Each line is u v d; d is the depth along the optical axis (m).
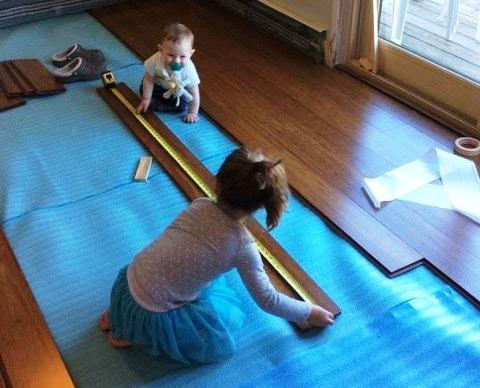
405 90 2.76
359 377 1.53
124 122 2.56
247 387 1.50
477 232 1.96
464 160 2.28
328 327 1.66
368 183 2.17
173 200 2.12
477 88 2.48
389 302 1.73
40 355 1.55
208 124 2.57
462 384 1.51
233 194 1.35
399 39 2.88
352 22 2.90
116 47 3.26
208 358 1.55
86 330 1.65
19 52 3.21
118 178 2.23
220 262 1.41
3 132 2.50
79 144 2.43
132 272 1.48
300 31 3.15
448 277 1.80
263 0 3.35
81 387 1.50
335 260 1.88
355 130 2.51
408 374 1.54
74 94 2.78
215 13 3.65
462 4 2.82
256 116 2.61
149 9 3.71
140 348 1.59
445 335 1.63
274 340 1.63
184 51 2.43
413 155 2.34
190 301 1.51
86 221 2.02
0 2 3.42
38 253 1.88
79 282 1.79
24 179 2.22
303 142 2.43
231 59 3.11
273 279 1.78
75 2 3.64
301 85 2.86
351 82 2.89
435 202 2.09
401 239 1.94
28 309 1.68
